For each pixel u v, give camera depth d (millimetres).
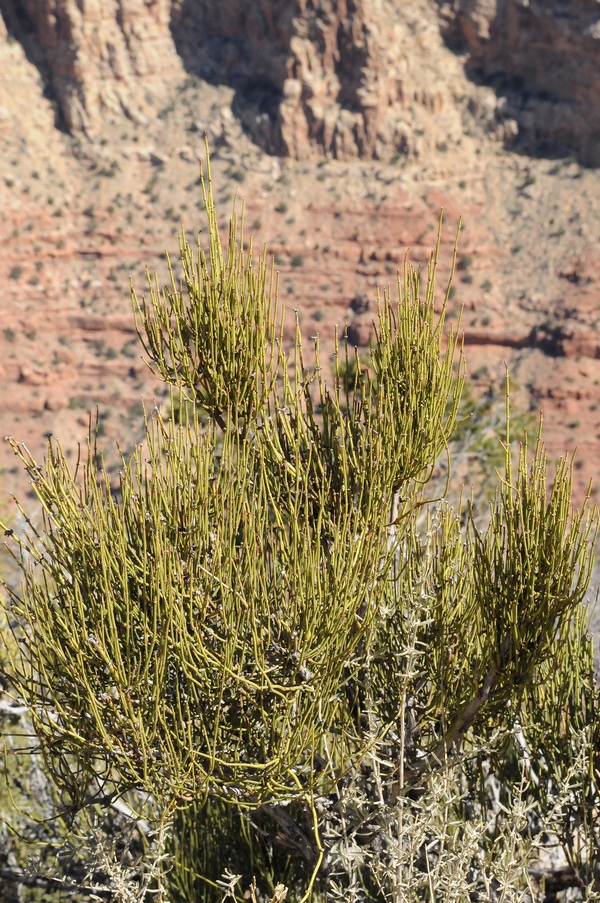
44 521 4062
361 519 4305
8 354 71500
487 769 5535
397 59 79188
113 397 70125
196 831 5168
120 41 83750
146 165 82125
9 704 5828
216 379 4449
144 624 3857
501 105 80188
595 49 75625
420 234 75000
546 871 5566
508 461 4238
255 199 79125
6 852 5957
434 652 4711
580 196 75688
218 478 4141
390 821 4215
